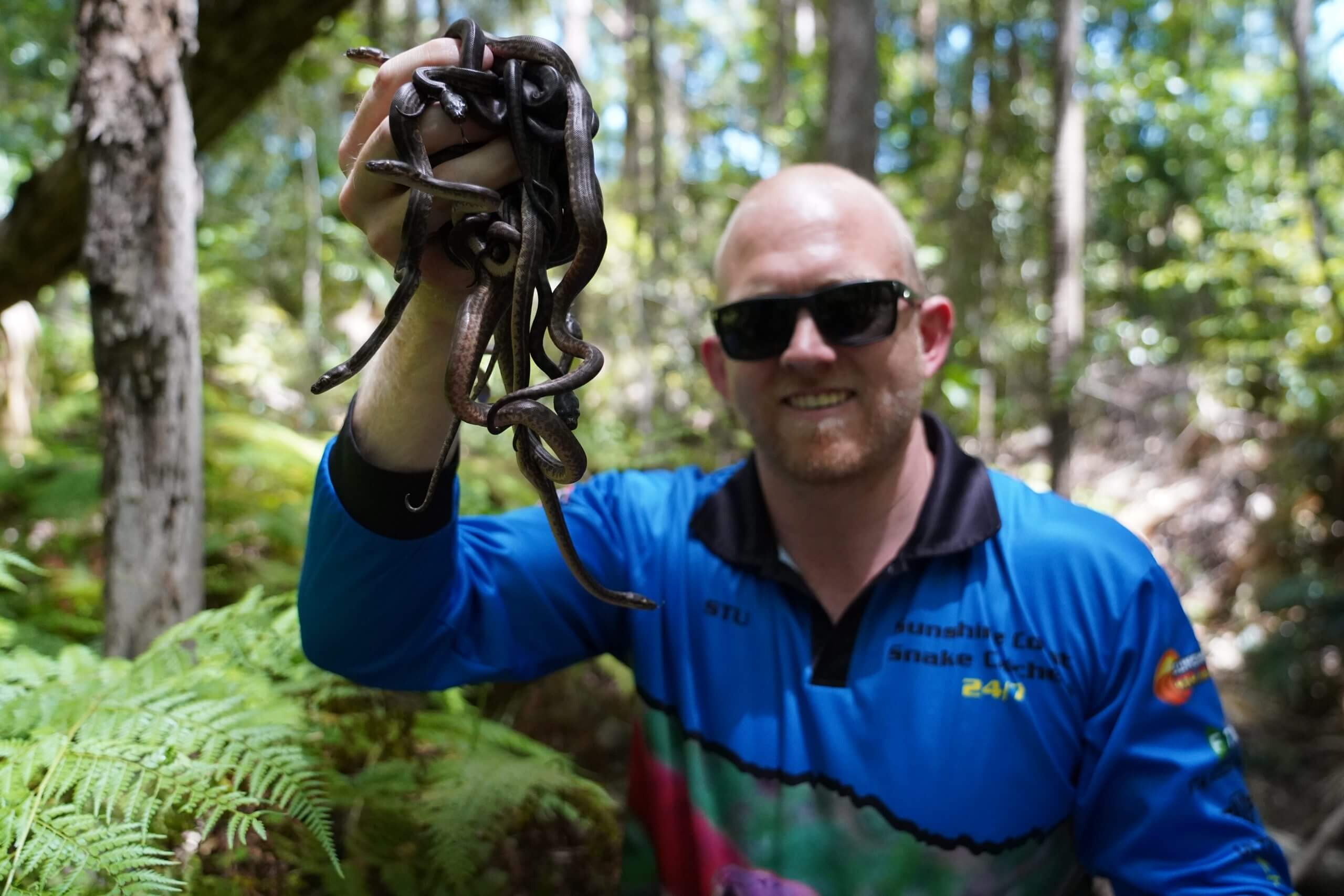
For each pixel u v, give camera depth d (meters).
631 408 9.49
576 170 1.48
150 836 1.62
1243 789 2.28
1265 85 15.65
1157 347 17.58
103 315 2.39
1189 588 12.58
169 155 2.42
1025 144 12.46
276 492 4.37
